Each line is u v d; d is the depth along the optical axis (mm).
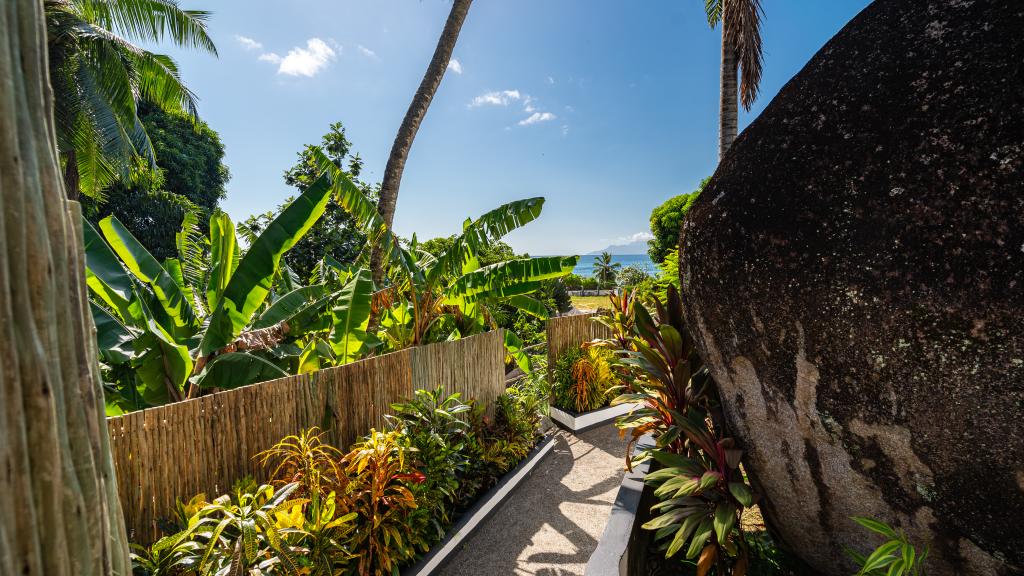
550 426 6715
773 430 2238
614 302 7059
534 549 3807
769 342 2100
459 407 4320
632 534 2598
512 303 8055
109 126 11367
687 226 2508
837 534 2219
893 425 1807
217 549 2238
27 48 805
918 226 1670
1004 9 1678
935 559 1890
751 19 8414
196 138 22891
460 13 7555
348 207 5887
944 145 1650
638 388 4137
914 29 1872
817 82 2102
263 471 3240
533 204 6457
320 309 5902
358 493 2967
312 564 2410
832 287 1848
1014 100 1553
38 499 761
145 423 2631
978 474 1660
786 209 1997
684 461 2684
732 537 2678
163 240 19578
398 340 6211
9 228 739
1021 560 1663
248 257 4758
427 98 7402
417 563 3271
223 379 4438
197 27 12055
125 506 2537
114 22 11578
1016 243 1489
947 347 1621
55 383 807
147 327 4176
